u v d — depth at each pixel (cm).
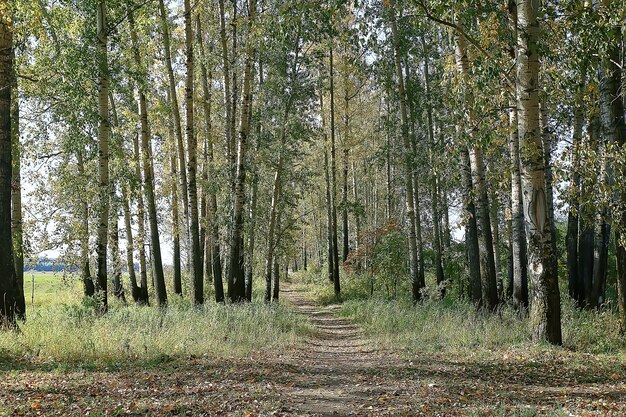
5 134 1109
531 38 995
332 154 3056
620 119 1097
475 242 1620
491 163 1655
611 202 1083
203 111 2519
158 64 2327
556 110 1288
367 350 1263
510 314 1377
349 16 1135
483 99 1105
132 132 2066
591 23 941
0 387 707
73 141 1541
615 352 1027
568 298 1559
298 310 2573
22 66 1506
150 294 2806
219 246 2414
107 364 905
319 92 2870
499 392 739
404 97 2159
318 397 733
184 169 2170
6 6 1073
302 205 4819
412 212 2162
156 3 1855
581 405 659
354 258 3306
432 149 1556
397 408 660
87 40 1426
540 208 1038
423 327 1440
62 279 1728
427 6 1048
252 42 1307
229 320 1445
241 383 796
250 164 2159
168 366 911
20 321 1177
